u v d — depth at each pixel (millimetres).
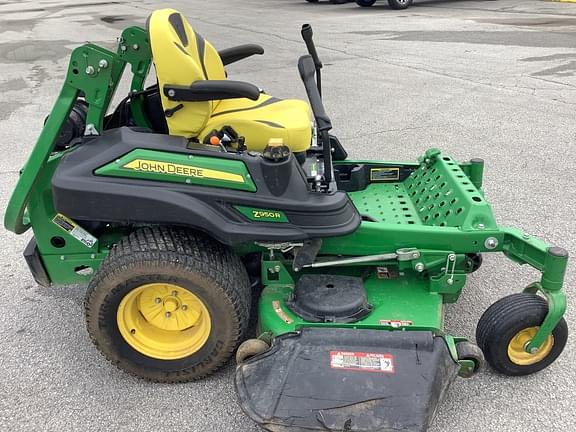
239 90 2402
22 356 2807
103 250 2723
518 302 2428
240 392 2189
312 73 2570
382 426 2059
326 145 2455
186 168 2311
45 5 20875
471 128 5723
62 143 2840
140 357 2553
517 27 11078
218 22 13430
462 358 2326
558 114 6039
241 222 2352
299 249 2504
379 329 2316
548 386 2520
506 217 3938
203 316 2510
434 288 2619
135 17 15469
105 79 2473
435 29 11297
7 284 3412
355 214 2518
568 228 3773
